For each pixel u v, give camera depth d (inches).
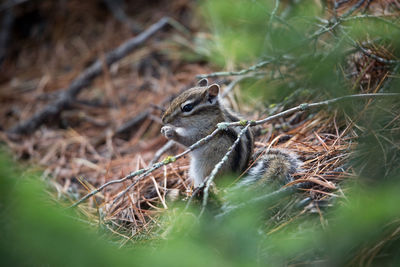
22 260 177.9
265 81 494.0
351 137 376.5
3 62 766.5
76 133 601.0
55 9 802.2
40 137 603.5
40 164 541.3
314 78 377.4
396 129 346.3
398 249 256.4
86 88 681.0
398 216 262.8
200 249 208.7
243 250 251.0
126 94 659.4
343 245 249.6
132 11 796.6
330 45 455.8
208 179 322.3
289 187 323.0
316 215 304.7
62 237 170.2
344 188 323.3
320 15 489.7
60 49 765.9
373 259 257.3
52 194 439.2
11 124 646.5
